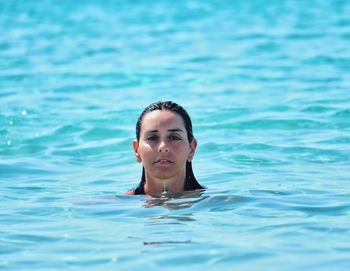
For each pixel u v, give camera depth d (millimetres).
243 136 17359
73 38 39406
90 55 33250
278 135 17375
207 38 37312
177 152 11844
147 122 11945
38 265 8453
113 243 9203
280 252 8570
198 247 8844
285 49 32688
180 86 25094
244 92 23359
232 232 9539
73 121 19797
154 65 29766
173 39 37500
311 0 53094
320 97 21750
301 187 12445
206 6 52844
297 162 14781
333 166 14359
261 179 13297
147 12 50844
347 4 49312
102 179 14078
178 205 11188
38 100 23172
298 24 41031
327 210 10695
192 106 21312
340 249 8672
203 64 29562
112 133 18391
